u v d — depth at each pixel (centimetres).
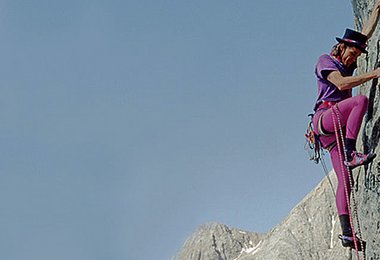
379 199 839
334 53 927
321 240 16262
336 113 880
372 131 879
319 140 919
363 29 933
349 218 875
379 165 830
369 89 923
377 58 906
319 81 924
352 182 921
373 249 874
